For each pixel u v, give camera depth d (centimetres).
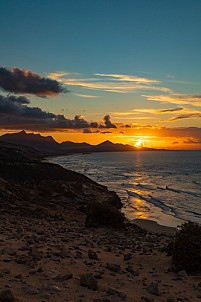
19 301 328
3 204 2278
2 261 557
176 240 778
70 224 1903
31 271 488
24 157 18388
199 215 3494
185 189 6284
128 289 487
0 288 372
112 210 1869
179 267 717
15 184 3728
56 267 570
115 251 1000
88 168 14138
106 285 495
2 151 17438
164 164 18088
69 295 389
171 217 3347
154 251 1077
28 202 2744
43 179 4562
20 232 1130
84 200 3684
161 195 5372
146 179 8712
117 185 7094
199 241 739
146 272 686
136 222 3005
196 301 462
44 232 1259
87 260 727
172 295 486
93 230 1669
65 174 5491
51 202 3194
